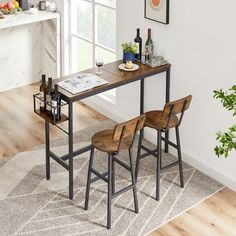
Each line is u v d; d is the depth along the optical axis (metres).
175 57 6.77
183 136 6.95
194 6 6.41
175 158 7.06
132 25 7.17
